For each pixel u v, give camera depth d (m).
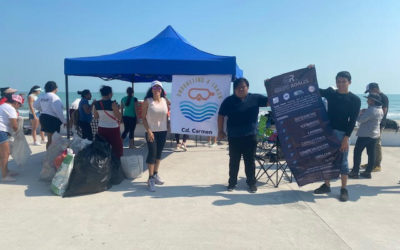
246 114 4.14
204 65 4.67
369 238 2.96
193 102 4.85
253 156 4.30
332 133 4.04
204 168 5.73
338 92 3.98
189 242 2.85
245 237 2.96
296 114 4.11
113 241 2.85
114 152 4.91
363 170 5.68
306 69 4.06
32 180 4.75
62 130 9.77
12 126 4.55
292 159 4.17
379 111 4.81
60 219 3.32
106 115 4.78
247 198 4.09
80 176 4.06
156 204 3.81
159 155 4.59
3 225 3.15
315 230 3.12
